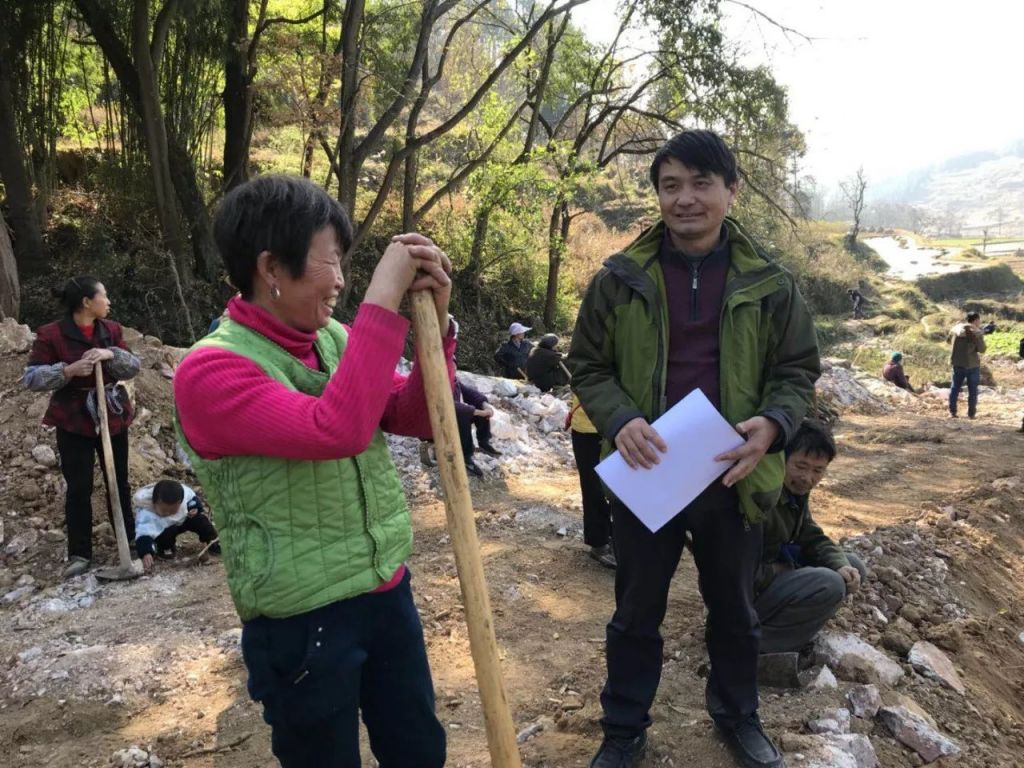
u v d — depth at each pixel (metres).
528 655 3.97
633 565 2.65
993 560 6.48
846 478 8.79
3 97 13.10
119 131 15.16
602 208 32.09
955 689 3.87
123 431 5.58
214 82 15.06
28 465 6.47
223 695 3.66
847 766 2.82
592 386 2.64
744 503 2.53
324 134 14.85
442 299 1.86
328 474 1.73
